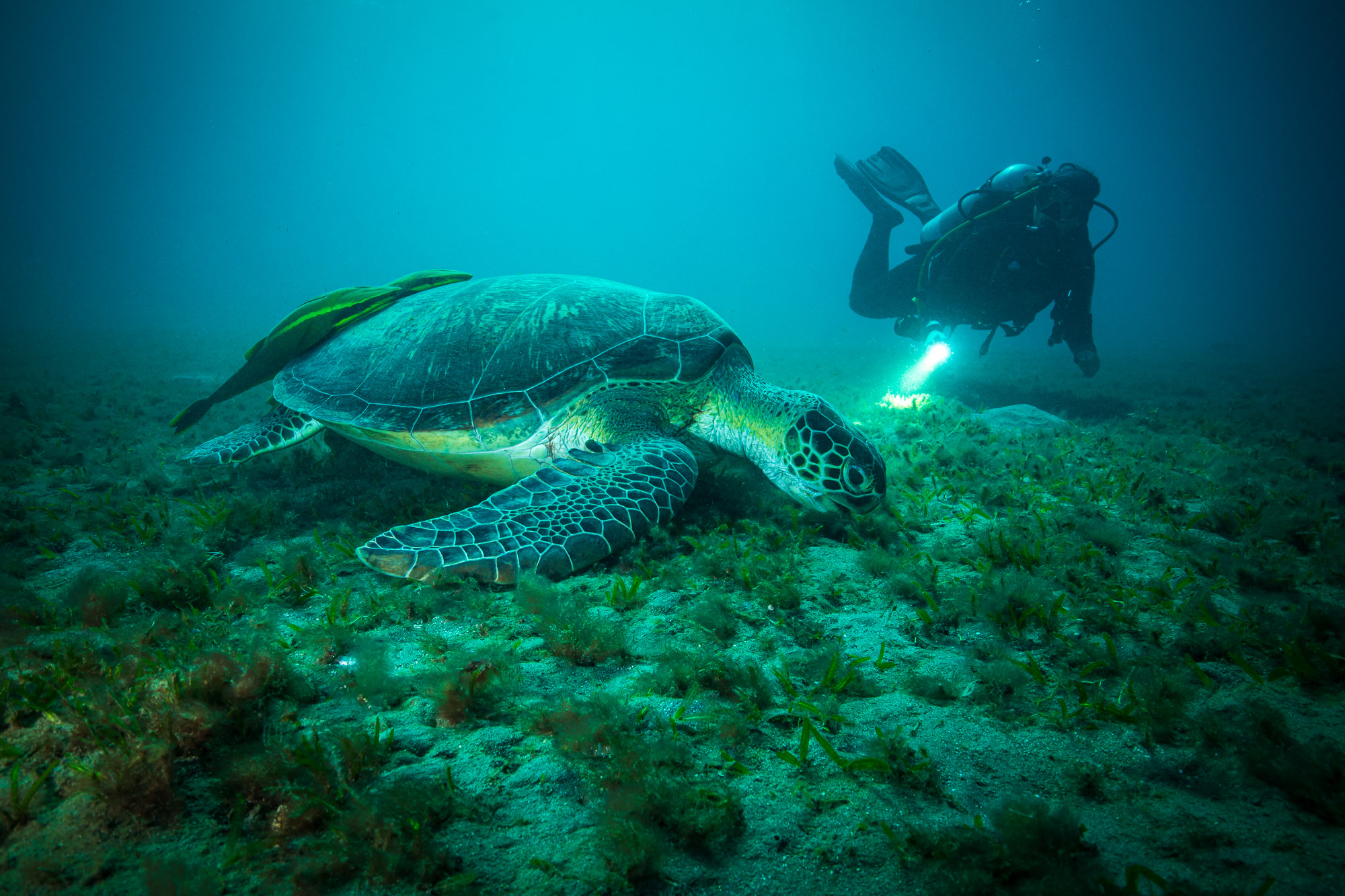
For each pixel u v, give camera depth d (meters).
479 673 0.51
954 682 0.56
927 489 1.18
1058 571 0.78
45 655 0.55
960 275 2.36
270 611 0.66
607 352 1.01
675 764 0.44
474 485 1.14
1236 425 1.86
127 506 1.00
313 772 0.41
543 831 0.39
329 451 1.39
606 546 0.77
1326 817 0.40
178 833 0.38
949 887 0.35
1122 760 0.46
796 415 0.95
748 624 0.67
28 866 0.35
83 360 3.37
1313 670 0.55
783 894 0.35
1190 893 0.34
